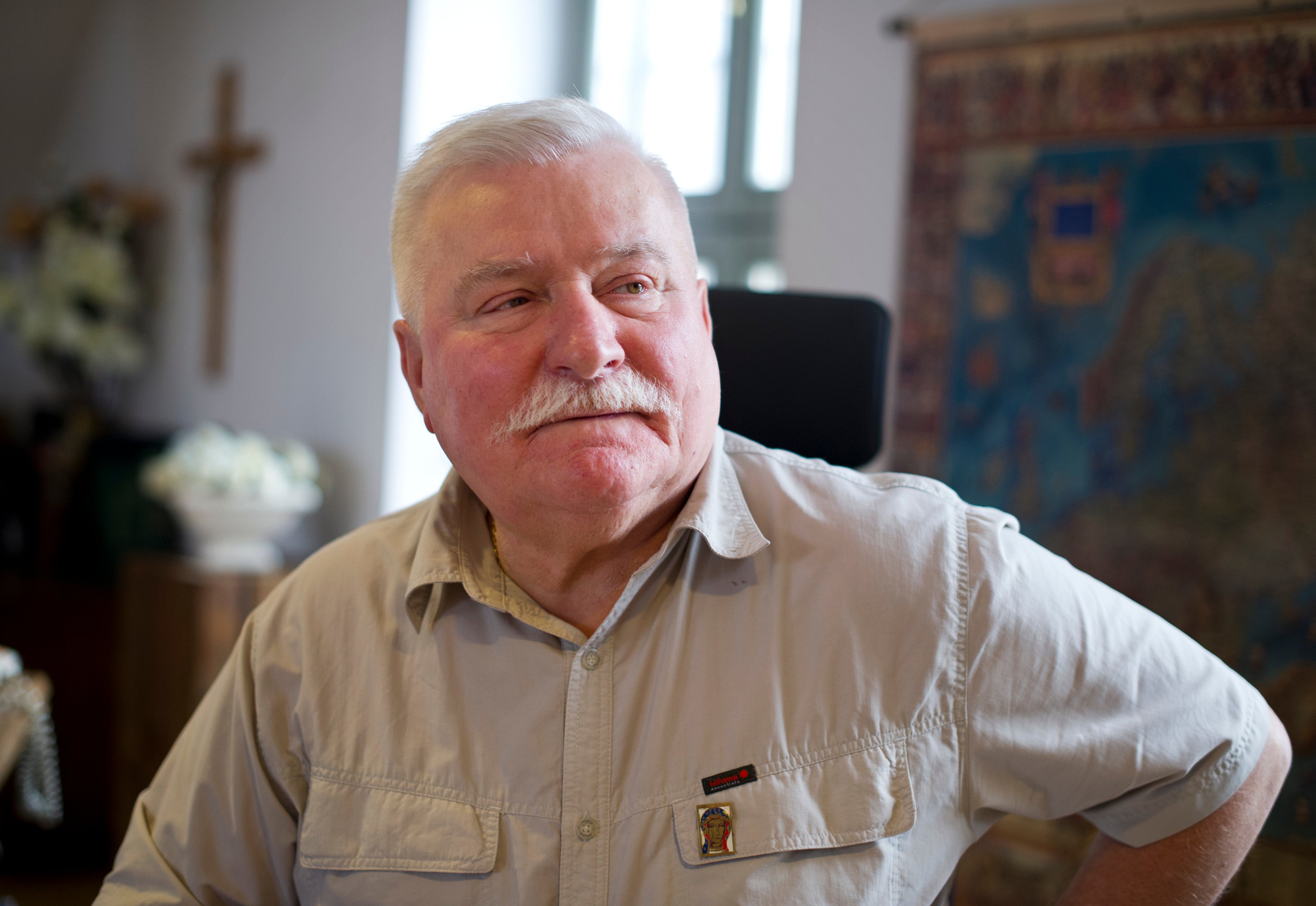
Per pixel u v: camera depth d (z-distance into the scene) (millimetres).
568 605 1056
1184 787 991
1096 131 2414
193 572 3090
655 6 3744
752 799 967
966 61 2584
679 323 974
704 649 1023
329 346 3676
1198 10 2279
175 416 4336
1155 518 2350
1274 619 2207
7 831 3541
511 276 942
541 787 1014
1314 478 2168
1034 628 982
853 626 1004
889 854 971
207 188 4164
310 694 1081
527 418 925
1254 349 2234
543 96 3824
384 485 3475
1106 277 2408
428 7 3445
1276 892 2148
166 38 4410
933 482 1102
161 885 1132
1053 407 2479
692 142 3666
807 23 2910
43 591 3830
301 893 1103
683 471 985
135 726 3281
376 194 3510
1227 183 2262
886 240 2756
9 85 4672
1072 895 1049
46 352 4125
